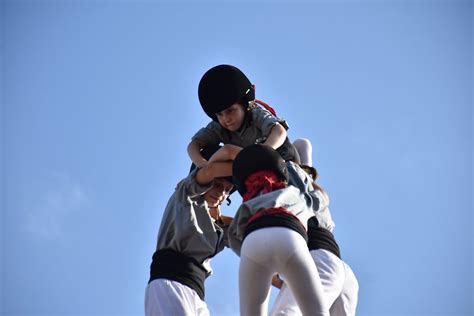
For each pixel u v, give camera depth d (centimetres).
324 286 615
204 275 663
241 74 716
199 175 654
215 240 664
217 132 735
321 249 638
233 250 618
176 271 641
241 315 552
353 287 663
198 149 726
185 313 620
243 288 551
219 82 702
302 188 625
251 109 716
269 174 589
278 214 554
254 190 582
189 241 654
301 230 556
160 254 656
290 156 689
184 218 657
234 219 582
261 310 550
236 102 705
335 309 650
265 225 547
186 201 659
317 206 611
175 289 629
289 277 539
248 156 594
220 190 675
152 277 646
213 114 717
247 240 550
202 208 666
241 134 720
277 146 668
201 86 714
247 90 712
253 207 566
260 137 709
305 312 536
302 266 536
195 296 634
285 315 595
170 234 662
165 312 618
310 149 746
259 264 543
